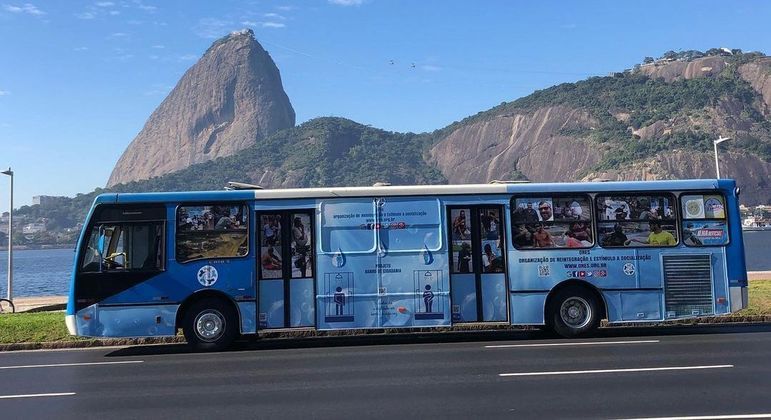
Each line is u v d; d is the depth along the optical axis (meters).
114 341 14.25
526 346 12.01
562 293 13.25
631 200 13.41
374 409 7.38
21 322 15.61
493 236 13.26
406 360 10.76
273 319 12.85
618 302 13.21
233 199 12.99
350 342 13.49
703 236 13.39
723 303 13.27
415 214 13.14
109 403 8.13
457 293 13.11
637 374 8.98
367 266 13.00
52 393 8.85
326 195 13.09
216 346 12.79
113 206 12.86
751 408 7.03
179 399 8.23
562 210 13.32
